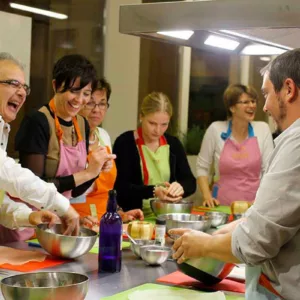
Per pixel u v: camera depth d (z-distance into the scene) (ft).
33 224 8.30
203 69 18.97
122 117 16.56
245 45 10.13
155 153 12.08
